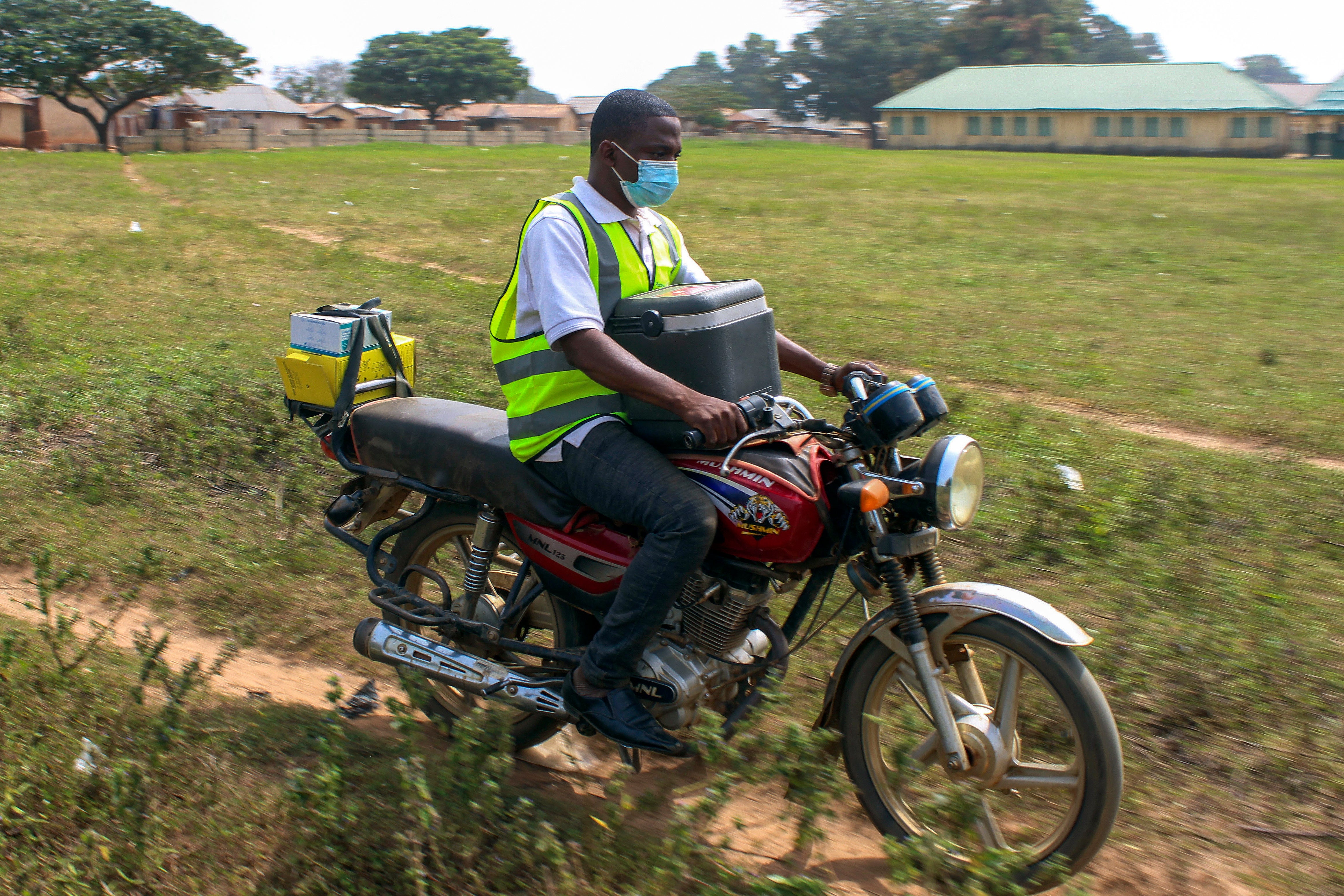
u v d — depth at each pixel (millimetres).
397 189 22531
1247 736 3518
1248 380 7777
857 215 18094
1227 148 59500
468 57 88750
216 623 4457
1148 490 5457
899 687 3713
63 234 15016
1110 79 64438
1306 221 17156
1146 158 50312
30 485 5707
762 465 2883
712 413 2740
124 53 59812
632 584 2920
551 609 3477
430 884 2762
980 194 22156
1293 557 4766
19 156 35125
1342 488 5578
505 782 3221
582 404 3035
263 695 3941
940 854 2729
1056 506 5121
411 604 3600
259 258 13094
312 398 3648
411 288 11320
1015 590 2896
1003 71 68688
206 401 6828
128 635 4375
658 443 3045
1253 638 4051
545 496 3203
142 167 30781
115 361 7977
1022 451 6102
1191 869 3025
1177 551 4805
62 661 3770
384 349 3732
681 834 2760
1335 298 10836
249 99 78500
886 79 89250
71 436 6457
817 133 79000
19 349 8320
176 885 2850
